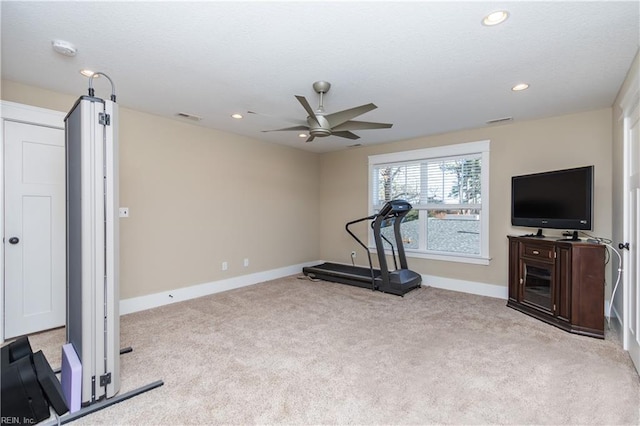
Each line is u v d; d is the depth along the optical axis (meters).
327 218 5.96
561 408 1.79
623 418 1.71
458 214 4.47
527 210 3.57
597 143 3.39
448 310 3.53
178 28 1.89
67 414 1.73
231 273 4.54
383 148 5.14
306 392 1.95
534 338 2.76
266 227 5.06
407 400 1.87
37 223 2.88
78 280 1.88
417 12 1.72
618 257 2.99
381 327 3.02
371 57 2.24
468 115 3.59
